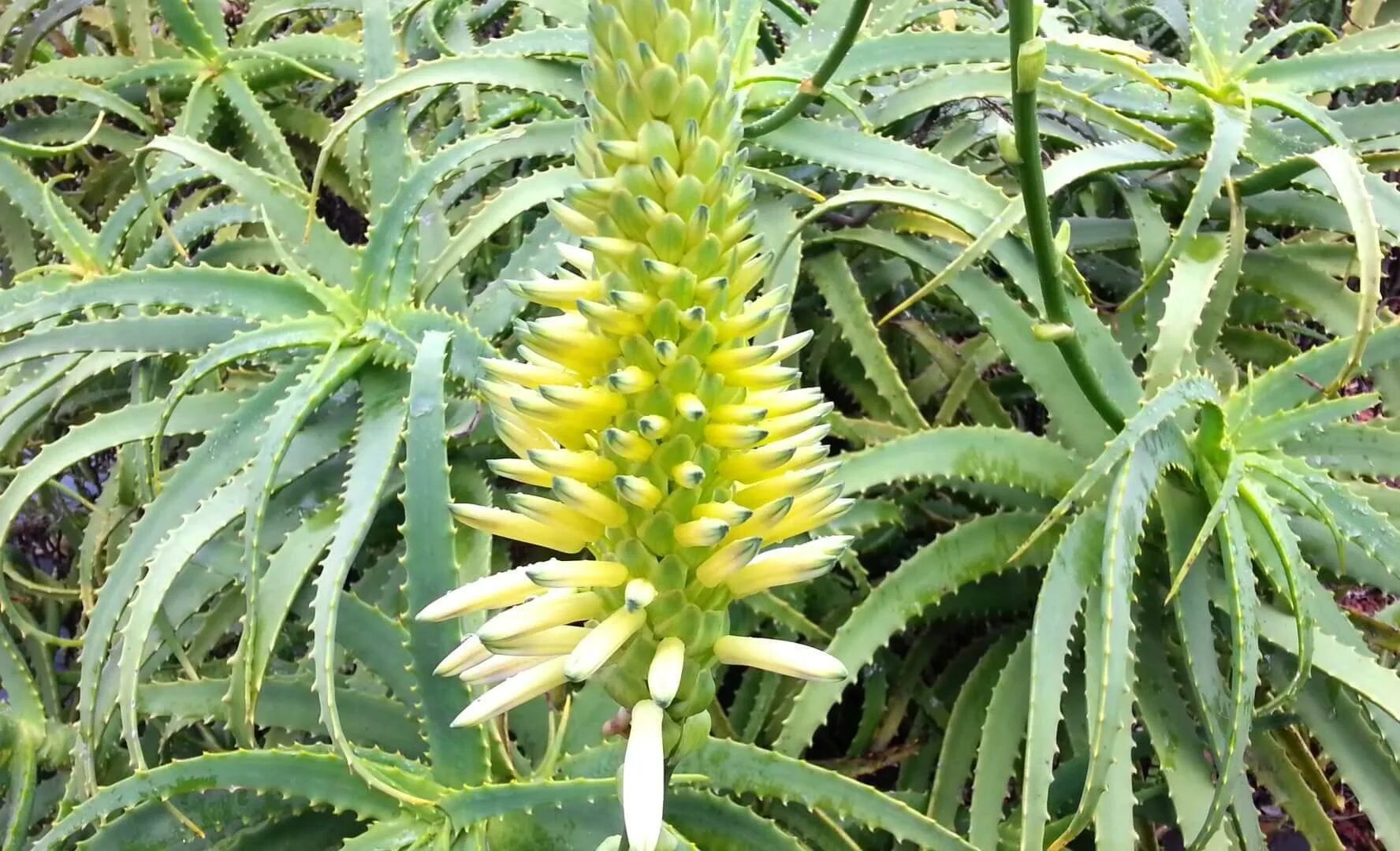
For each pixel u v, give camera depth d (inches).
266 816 18.4
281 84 33.5
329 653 16.8
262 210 21.7
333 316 21.6
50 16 34.9
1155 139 23.4
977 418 25.3
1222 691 19.7
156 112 32.4
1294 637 19.7
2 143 27.6
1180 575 18.0
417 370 18.3
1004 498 22.5
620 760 18.3
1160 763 20.2
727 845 18.0
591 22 12.1
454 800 16.8
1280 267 24.9
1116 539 18.0
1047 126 25.3
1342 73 24.6
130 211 27.0
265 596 19.0
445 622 17.5
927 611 22.7
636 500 12.1
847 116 24.8
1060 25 26.9
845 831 20.5
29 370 25.8
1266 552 20.2
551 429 12.8
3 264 34.8
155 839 18.3
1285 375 21.3
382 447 19.7
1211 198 21.8
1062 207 28.5
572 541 13.3
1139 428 18.3
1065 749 22.9
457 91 31.0
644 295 12.0
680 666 12.3
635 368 12.2
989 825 19.7
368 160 24.5
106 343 21.9
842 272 24.2
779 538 13.3
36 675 24.9
